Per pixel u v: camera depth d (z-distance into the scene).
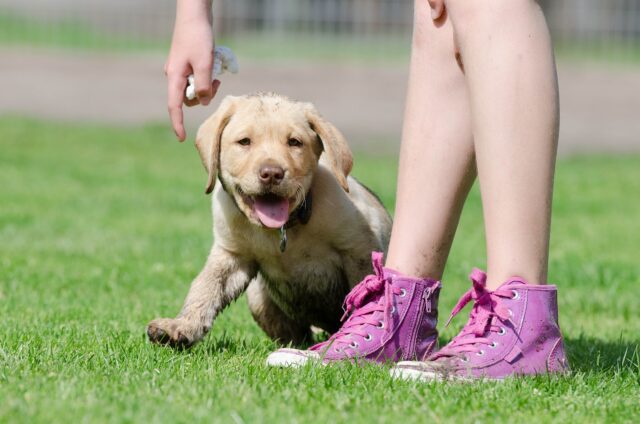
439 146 6.88
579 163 32.75
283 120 8.13
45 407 5.45
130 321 9.35
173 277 12.68
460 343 6.70
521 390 6.22
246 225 8.19
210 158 8.21
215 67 7.37
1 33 48.34
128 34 50.72
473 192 26.09
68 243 15.75
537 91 6.41
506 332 6.62
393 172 28.59
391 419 5.45
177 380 6.29
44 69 43.12
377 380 6.38
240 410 5.53
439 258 7.04
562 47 51.38
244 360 7.23
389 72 44.94
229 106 8.36
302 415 5.49
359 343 6.95
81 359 6.97
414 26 7.12
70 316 9.55
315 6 50.97
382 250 8.66
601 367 7.35
